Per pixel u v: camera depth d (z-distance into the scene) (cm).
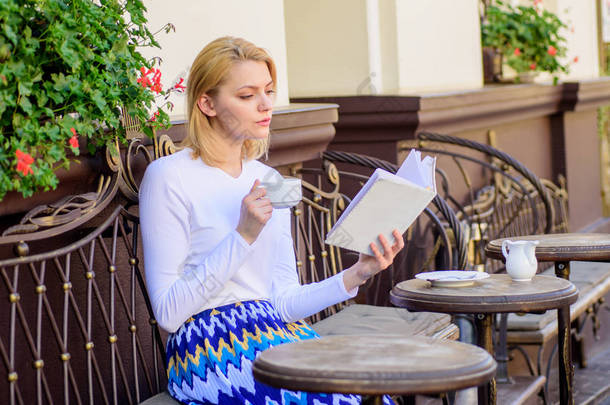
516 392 462
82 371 333
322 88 605
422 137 575
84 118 272
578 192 886
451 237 589
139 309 362
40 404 274
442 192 632
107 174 315
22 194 272
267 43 480
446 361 221
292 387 216
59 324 322
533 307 307
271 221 302
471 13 725
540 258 381
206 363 284
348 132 579
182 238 289
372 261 296
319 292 303
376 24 598
